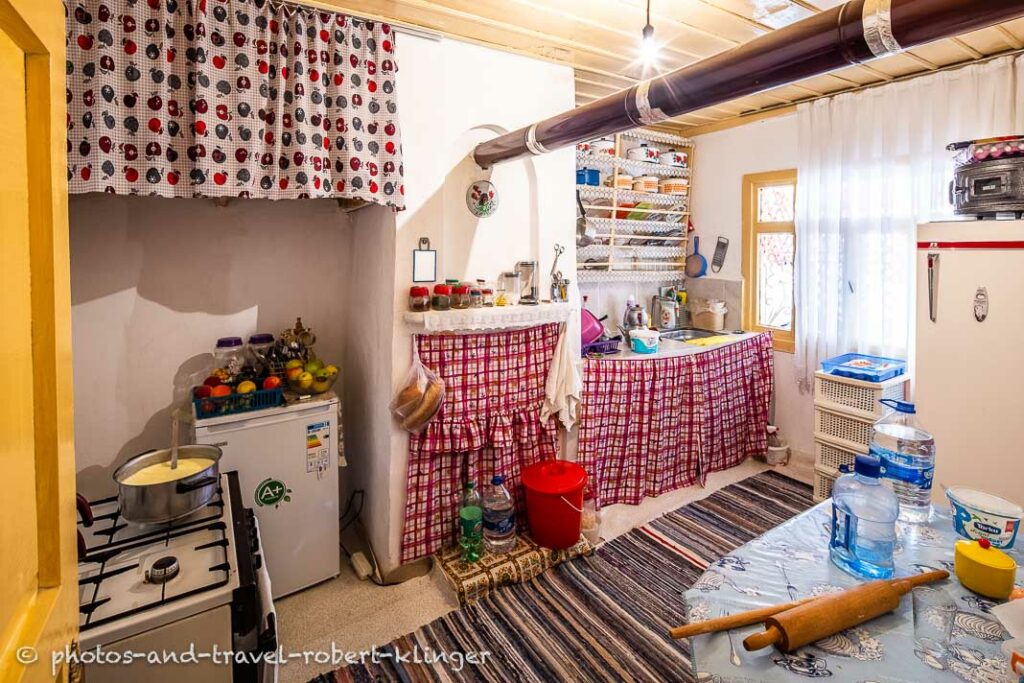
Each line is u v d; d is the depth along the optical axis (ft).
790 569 3.79
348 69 6.46
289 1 6.08
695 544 8.68
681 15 6.84
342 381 9.49
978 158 6.93
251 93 5.89
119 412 7.40
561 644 6.45
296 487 7.40
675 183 12.69
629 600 7.25
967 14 3.05
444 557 7.84
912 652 2.94
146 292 7.49
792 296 11.90
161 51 5.41
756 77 4.17
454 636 6.61
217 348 7.75
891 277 9.72
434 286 7.51
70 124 5.08
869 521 3.84
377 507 8.13
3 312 1.68
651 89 4.95
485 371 8.06
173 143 5.57
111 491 7.39
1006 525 3.88
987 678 2.74
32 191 1.94
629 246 12.24
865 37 3.47
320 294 9.07
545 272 8.67
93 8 5.10
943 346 7.39
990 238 6.86
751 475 11.36
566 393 8.75
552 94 8.52
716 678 2.83
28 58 1.92
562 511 7.81
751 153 12.04
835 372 9.57
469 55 7.65
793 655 2.95
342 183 6.48
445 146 7.55
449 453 7.95
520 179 8.42
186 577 4.28
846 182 10.07
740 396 11.68
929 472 4.68
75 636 2.22
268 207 8.43
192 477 5.22
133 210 7.32
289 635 6.66
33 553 1.90
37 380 1.97
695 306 13.32
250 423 6.96
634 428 10.13
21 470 1.80
